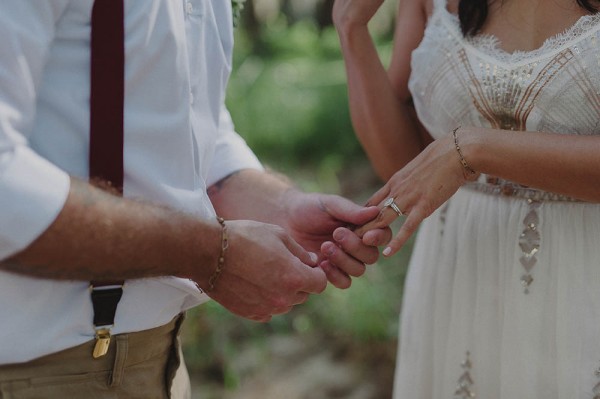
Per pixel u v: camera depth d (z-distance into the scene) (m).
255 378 3.20
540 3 1.47
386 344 3.29
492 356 1.62
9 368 1.14
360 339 3.34
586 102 1.43
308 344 3.42
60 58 1.13
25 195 1.01
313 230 1.61
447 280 1.69
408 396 1.80
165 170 1.24
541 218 1.54
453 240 1.68
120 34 1.14
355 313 3.38
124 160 1.18
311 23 8.26
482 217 1.62
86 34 1.13
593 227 1.51
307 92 5.95
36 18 1.05
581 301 1.50
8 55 1.02
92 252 1.07
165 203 1.23
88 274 1.09
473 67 1.54
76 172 1.17
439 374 1.73
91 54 1.14
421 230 1.80
